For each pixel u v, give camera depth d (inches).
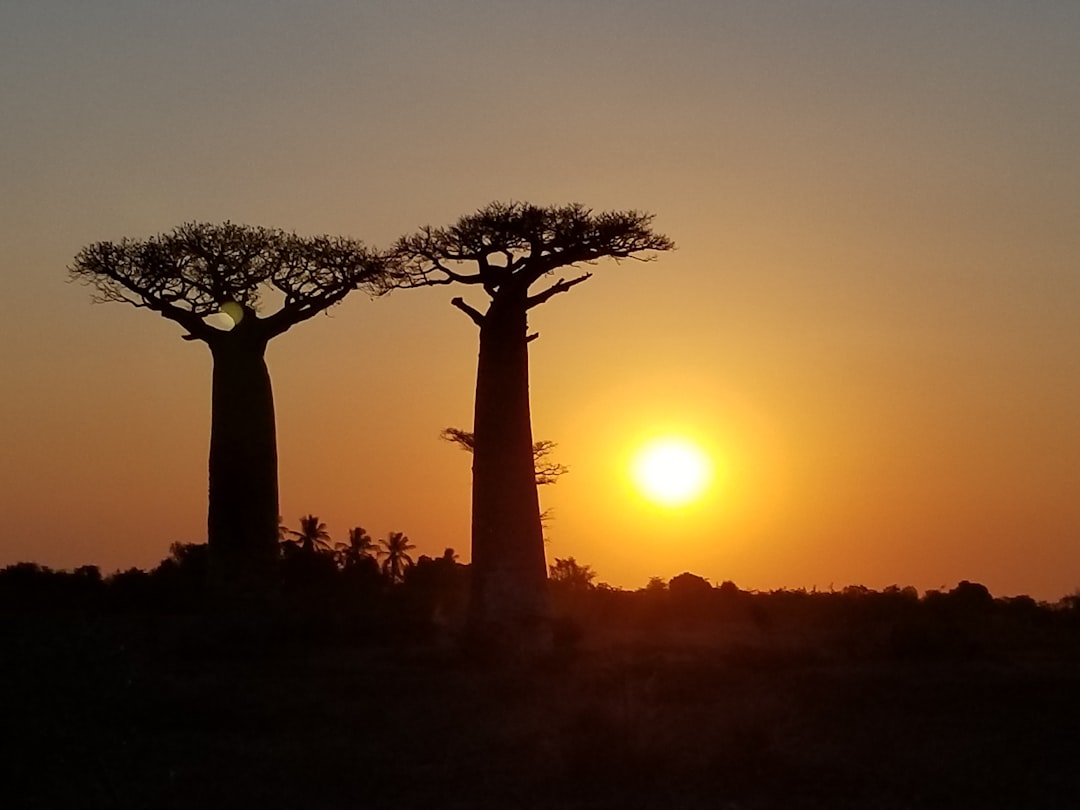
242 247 1433.3
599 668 960.3
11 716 531.5
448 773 575.5
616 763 564.7
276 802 525.3
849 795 532.7
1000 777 559.5
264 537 1422.2
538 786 552.4
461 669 1001.5
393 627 1243.8
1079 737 656.4
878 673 936.9
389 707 772.0
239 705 753.0
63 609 1365.7
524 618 1174.3
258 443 1432.1
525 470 1226.6
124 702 593.6
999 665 1027.3
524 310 1250.0
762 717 644.1
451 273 1246.9
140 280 1418.6
